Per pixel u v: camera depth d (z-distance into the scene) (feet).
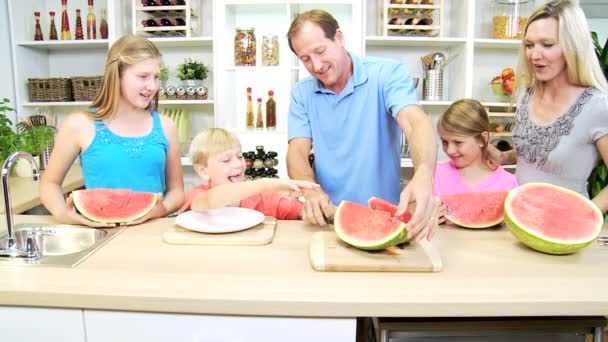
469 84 9.32
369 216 3.47
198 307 2.64
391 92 4.85
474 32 9.78
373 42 9.73
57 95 9.83
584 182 4.90
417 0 9.27
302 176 5.24
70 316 2.75
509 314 2.58
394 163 5.36
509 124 9.60
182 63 10.15
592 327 3.06
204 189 5.14
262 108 10.03
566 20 4.38
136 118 4.82
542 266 3.11
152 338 2.74
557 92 4.79
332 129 5.24
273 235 3.74
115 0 9.39
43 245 4.12
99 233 4.04
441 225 4.12
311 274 2.97
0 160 7.97
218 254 3.33
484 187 5.46
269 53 9.45
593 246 3.52
